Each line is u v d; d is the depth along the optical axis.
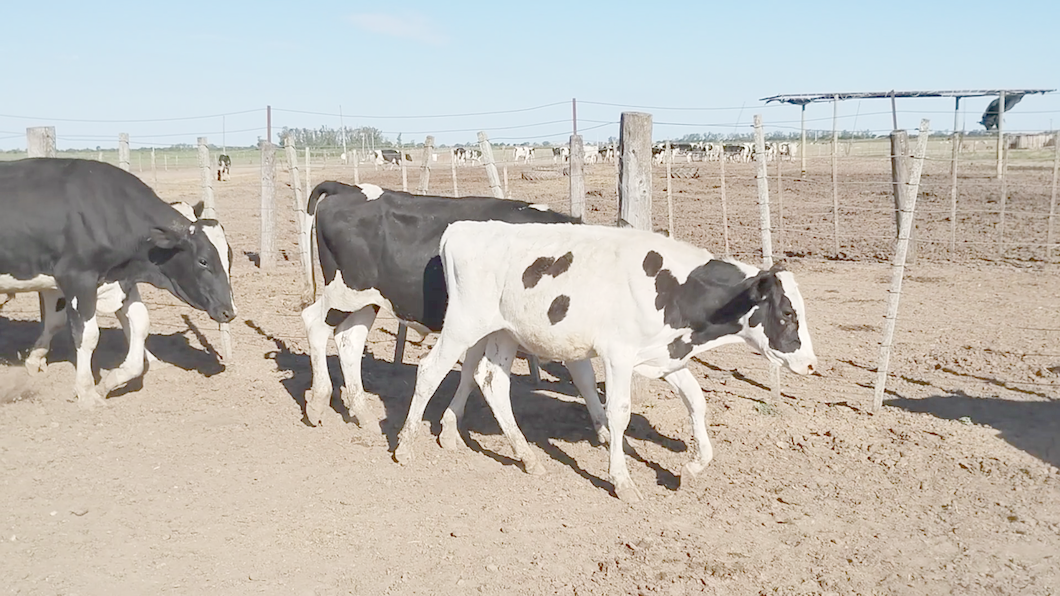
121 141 10.62
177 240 8.41
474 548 5.71
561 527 6.01
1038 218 20.20
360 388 8.00
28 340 10.73
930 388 8.88
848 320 11.66
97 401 8.40
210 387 9.09
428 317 7.67
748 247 17.59
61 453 7.23
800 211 23.20
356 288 7.72
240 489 6.61
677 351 6.44
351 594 5.17
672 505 6.36
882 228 19.80
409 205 7.61
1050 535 5.83
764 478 6.77
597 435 7.74
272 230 15.86
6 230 8.09
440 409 8.48
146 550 5.64
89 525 5.96
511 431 6.97
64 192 8.22
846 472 6.84
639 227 8.07
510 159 56.16
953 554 5.60
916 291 13.41
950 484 6.60
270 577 5.34
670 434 7.67
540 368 9.79
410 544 5.77
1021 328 11.05
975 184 27.61
